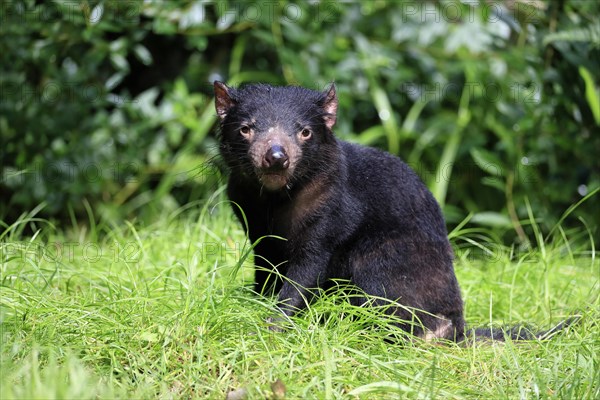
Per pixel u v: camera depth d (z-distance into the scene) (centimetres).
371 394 688
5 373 655
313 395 673
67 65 1370
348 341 768
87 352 729
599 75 1303
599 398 677
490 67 1415
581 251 1256
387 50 1444
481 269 1126
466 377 746
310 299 835
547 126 1368
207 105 1473
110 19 1314
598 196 1341
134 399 653
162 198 1385
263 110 839
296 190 830
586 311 900
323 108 858
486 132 1467
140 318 766
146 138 1423
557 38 1273
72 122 1377
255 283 881
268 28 1426
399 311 853
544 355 773
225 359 719
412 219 870
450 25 1452
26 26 1318
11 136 1364
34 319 775
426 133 1423
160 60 1531
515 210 1370
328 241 839
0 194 1413
